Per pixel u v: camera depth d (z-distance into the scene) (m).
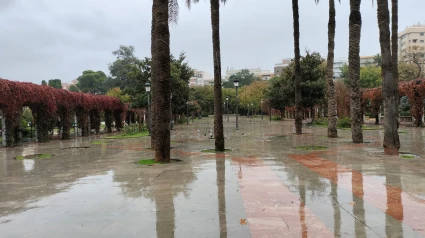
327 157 11.23
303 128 30.80
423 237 3.99
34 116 22.75
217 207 5.40
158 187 6.99
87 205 5.73
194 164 10.20
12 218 5.09
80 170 9.81
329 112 19.81
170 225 4.59
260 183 7.20
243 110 96.81
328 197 5.90
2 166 11.24
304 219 4.72
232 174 8.33
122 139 23.66
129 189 6.89
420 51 61.03
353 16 15.90
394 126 11.58
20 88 20.03
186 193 6.39
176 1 14.41
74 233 4.39
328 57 19.81
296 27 22.09
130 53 76.81
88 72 97.31
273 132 26.20
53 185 7.59
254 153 12.87
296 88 22.86
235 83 32.00
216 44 13.59
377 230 4.23
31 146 19.69
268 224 4.54
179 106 39.09
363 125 32.38
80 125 29.14
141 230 4.42
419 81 28.28
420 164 9.36
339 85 38.91
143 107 35.09
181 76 40.91
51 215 5.21
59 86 67.06
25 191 7.01
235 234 4.20
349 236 4.05
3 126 19.38
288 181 7.36
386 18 11.70
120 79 75.19
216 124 13.79
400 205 5.31
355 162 9.92
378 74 62.06
